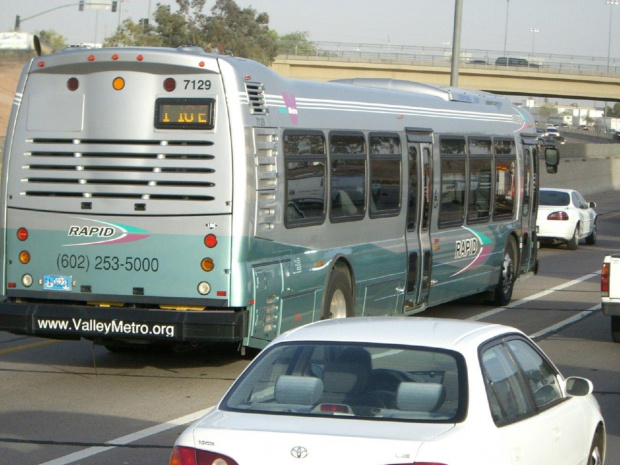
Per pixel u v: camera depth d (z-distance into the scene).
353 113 14.95
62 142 12.59
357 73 89.31
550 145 23.64
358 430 5.44
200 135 12.12
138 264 12.30
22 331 12.55
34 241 12.70
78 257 12.53
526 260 22.36
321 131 13.95
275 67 87.94
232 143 12.04
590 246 37.56
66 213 12.56
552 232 35.09
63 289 12.59
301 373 6.09
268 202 12.52
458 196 18.58
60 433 10.21
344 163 14.54
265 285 12.42
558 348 15.90
